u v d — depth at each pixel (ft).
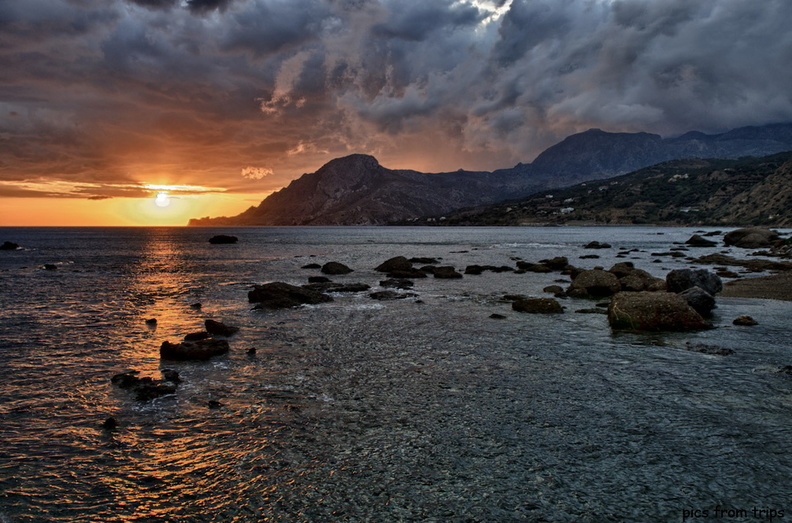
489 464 33.86
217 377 53.52
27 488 31.89
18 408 45.27
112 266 208.13
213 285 140.67
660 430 39.01
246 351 64.18
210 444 37.42
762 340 67.97
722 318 83.66
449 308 96.43
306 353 63.10
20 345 69.56
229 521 28.17
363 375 53.57
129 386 50.49
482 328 77.61
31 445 37.78
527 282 141.38
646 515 28.17
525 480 31.83
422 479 32.04
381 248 337.31
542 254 260.01
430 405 44.62
